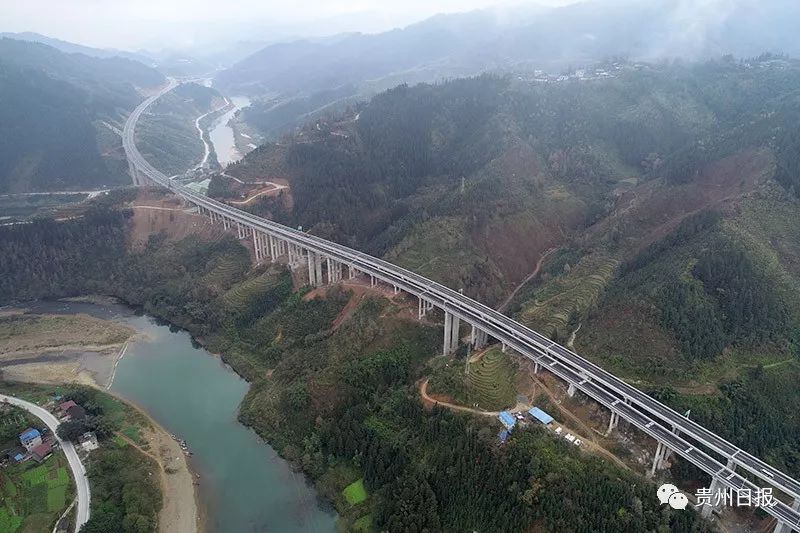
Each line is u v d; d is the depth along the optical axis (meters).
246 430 150.25
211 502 127.19
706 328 138.88
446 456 120.50
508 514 107.00
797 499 100.62
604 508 104.00
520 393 134.38
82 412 144.38
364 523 118.69
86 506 114.81
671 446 112.12
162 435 147.38
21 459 125.69
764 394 130.75
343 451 134.50
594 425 124.31
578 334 153.38
